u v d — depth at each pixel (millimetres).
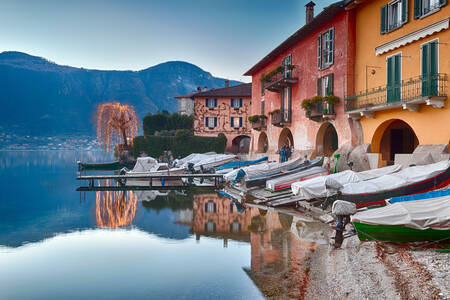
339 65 21922
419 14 15766
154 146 53844
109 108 54781
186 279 9023
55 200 24250
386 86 18031
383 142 21422
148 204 22281
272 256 10445
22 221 17203
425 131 15617
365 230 9188
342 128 21656
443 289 6320
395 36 17500
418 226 8320
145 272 9648
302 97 27500
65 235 14289
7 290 8516
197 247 12141
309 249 11000
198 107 56688
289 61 30094
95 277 9352
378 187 13805
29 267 10219
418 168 14148
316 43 25078
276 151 33344
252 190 25203
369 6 19656
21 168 59656
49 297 8086
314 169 21359
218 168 35938
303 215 17234
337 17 22141
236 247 11938
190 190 29875
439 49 14703
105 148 55219
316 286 7848
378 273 7797
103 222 16828
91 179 31000
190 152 53656
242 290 8039
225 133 56406
